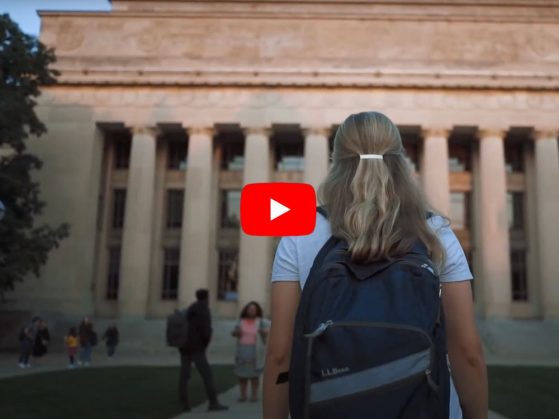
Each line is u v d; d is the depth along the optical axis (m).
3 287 33.97
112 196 50.19
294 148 50.69
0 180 34.91
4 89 33.78
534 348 39.72
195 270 43.97
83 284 44.41
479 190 48.28
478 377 2.42
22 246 34.41
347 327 2.07
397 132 2.82
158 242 48.84
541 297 44.78
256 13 48.44
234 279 49.03
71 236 44.59
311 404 2.07
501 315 42.91
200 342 13.69
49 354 38.69
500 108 45.59
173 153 51.06
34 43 35.88
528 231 48.38
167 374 22.72
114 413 12.44
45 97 46.53
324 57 47.62
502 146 45.41
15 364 30.23
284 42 48.00
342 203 2.58
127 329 41.81
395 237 2.35
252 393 15.55
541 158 45.28
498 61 47.12
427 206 2.69
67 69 46.28
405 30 48.03
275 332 2.55
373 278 2.23
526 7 53.56
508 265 43.69
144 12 48.62
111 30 48.47
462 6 54.00
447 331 2.48
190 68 46.25
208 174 45.44
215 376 23.11
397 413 1.99
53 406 13.32
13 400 14.34
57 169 45.56
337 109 45.50
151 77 46.12
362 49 47.84
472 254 48.75
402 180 2.61
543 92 45.81
